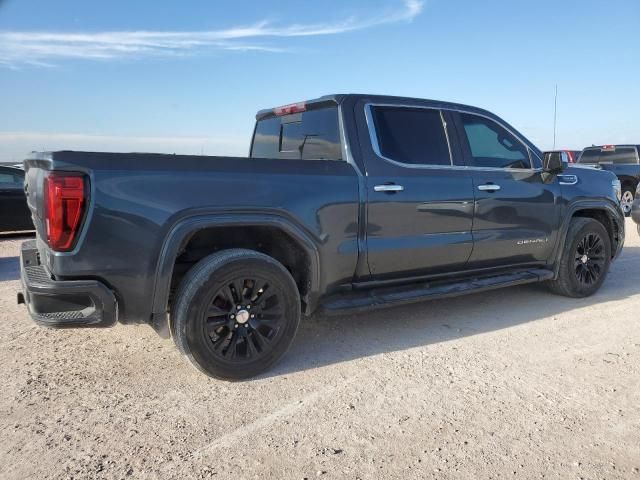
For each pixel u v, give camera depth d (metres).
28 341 4.31
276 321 3.70
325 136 4.39
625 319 4.96
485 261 4.94
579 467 2.62
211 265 3.42
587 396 3.38
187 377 3.66
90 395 3.37
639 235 10.63
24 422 3.02
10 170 10.66
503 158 5.12
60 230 3.04
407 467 2.62
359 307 4.05
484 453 2.74
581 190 5.56
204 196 3.41
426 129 4.61
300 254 3.98
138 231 3.22
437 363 3.91
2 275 6.95
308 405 3.25
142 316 3.37
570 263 5.52
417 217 4.37
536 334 4.55
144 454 2.72
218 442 2.83
